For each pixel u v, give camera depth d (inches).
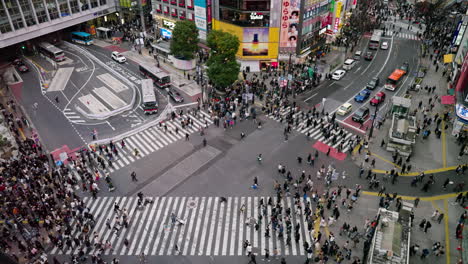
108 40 3656.5
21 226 1521.9
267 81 2731.3
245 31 2751.0
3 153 1964.8
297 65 2901.1
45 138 2151.8
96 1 3641.7
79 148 2057.1
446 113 2218.3
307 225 1534.2
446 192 1701.5
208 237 1496.1
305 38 2871.6
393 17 4092.0
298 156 1952.5
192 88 2687.0
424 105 2406.5
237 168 1873.8
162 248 1450.5
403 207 1475.1
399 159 1900.8
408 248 1293.1
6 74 2972.4
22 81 2864.2
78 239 1456.7
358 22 3769.7
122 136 2154.3
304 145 2042.3
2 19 2896.2
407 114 2151.8
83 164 1889.8
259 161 1905.8
